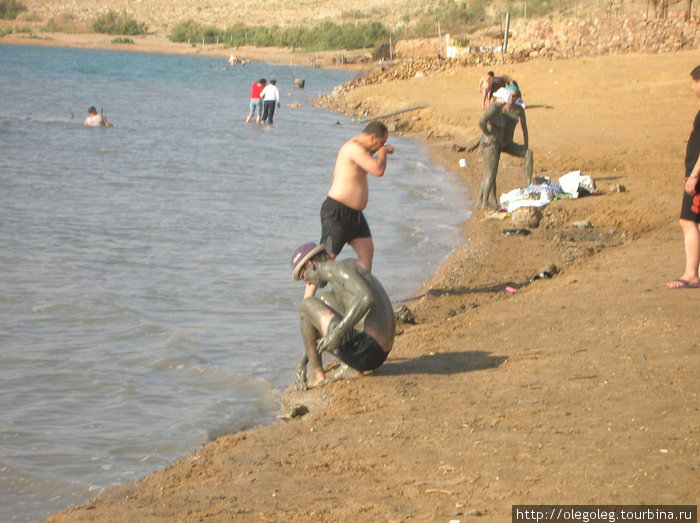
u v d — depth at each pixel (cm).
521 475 445
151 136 2347
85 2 12462
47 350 719
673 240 1059
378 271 1014
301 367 654
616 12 6297
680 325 688
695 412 518
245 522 412
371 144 757
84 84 4528
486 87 2733
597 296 797
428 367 649
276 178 1702
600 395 558
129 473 512
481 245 1141
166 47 10062
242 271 1008
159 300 883
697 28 3841
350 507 421
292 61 8175
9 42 10212
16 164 1756
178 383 665
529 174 1375
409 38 8725
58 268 983
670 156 1789
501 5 8744
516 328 723
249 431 555
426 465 468
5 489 486
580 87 3066
